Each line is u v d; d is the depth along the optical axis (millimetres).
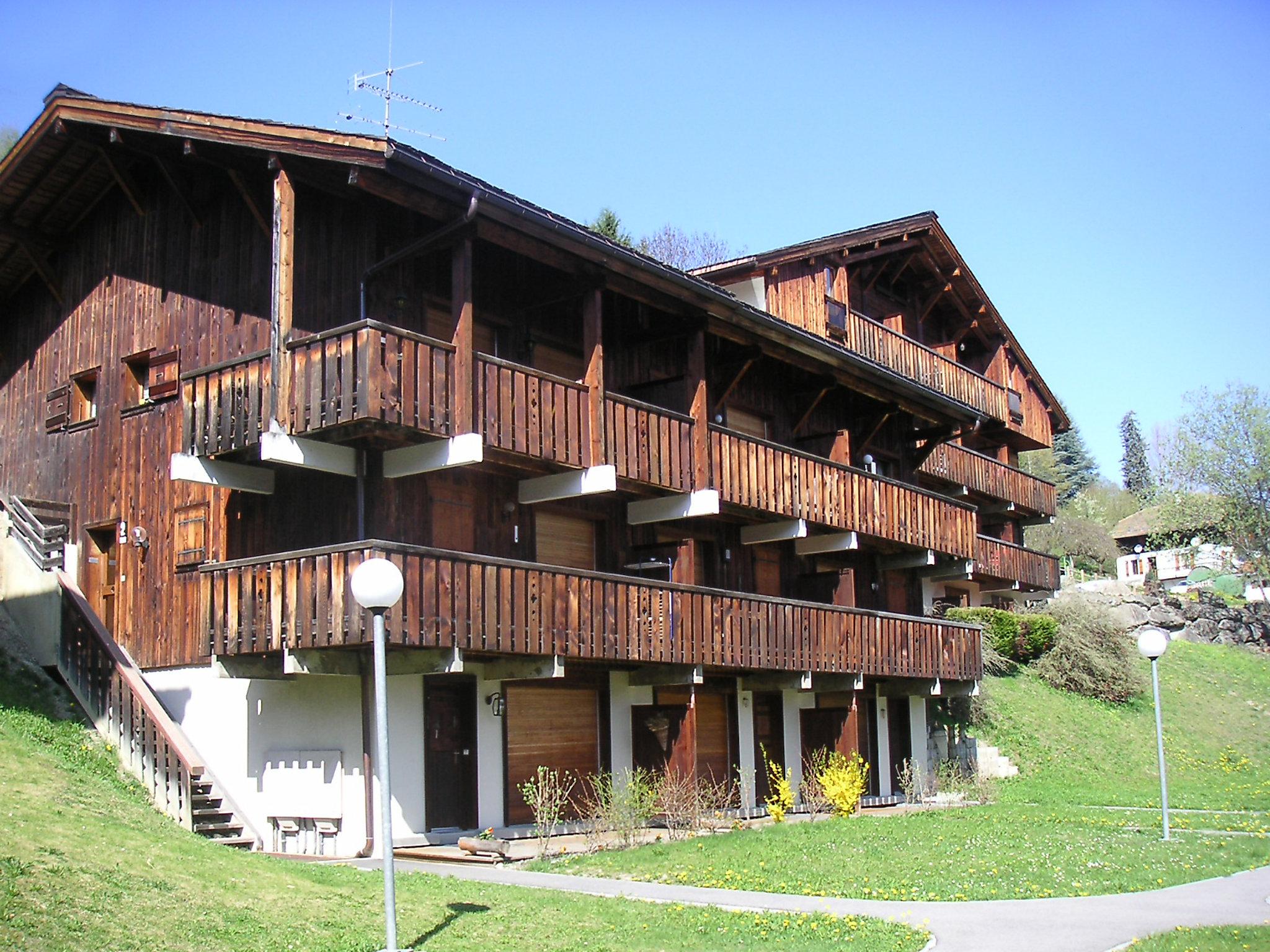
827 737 25781
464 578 15938
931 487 33938
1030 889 13852
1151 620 45125
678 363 22844
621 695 20750
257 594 15672
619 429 18750
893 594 29219
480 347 18891
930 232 32844
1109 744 32375
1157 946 10578
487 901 12250
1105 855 16500
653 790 19047
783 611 22062
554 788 18891
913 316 35375
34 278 21984
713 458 20672
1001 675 35094
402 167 15156
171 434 18875
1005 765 29484
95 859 10875
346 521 16766
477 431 16344
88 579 19891
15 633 17953
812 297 28969
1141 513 74750
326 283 17156
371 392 14875
